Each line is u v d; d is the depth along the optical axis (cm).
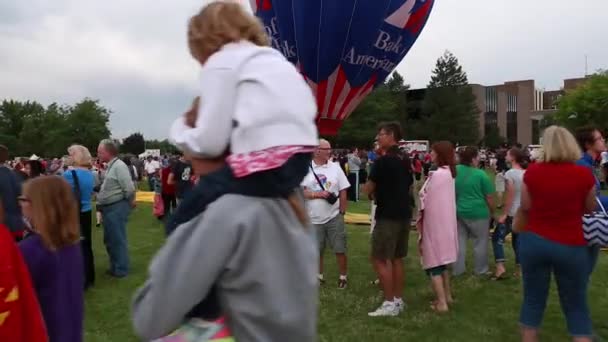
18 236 548
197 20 148
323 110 971
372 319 543
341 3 880
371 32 905
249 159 132
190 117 146
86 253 659
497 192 1326
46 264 270
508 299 609
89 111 7738
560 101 5453
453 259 556
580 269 364
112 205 721
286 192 136
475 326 520
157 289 131
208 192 134
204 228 129
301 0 889
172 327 133
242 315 131
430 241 555
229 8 147
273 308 130
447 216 549
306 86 148
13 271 220
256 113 133
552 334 495
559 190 359
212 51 146
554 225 365
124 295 637
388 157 537
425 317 546
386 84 7475
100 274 741
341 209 661
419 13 935
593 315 545
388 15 906
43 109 8606
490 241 930
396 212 535
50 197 275
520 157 693
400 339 488
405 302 604
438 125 6456
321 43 905
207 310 139
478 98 8594
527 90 9631
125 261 730
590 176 363
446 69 6744
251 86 136
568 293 371
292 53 930
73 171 651
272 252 131
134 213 1456
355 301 605
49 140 7656
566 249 361
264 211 132
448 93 6506
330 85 951
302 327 133
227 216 129
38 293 270
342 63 927
